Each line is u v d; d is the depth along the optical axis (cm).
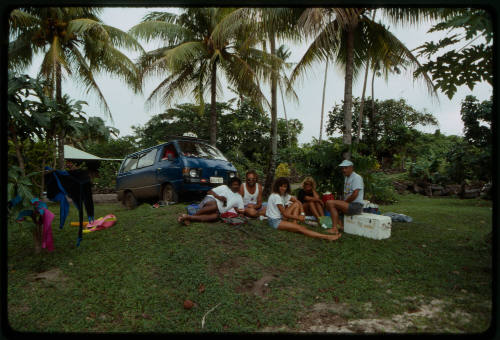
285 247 418
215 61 1274
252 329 248
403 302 284
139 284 320
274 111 1119
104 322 261
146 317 268
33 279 335
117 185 934
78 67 1215
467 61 362
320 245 435
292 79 961
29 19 1042
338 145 669
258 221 540
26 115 412
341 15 718
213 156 802
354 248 427
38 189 434
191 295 300
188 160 711
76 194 419
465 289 306
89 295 301
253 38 920
